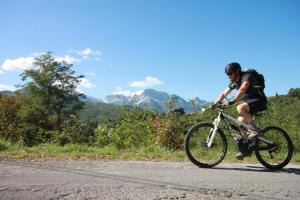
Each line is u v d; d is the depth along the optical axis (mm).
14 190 4973
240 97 7668
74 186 5309
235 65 7578
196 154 7625
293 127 11500
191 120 12117
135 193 5109
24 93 56312
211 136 7688
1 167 6355
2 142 8859
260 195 5375
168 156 8586
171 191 5312
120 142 12477
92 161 7398
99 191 5117
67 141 14195
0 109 46531
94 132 13273
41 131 16531
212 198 5086
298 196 5422
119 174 6254
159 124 12453
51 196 4797
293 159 8977
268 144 7648
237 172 7012
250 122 7625
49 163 6930
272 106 12117
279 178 6574
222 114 7766
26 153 7934
